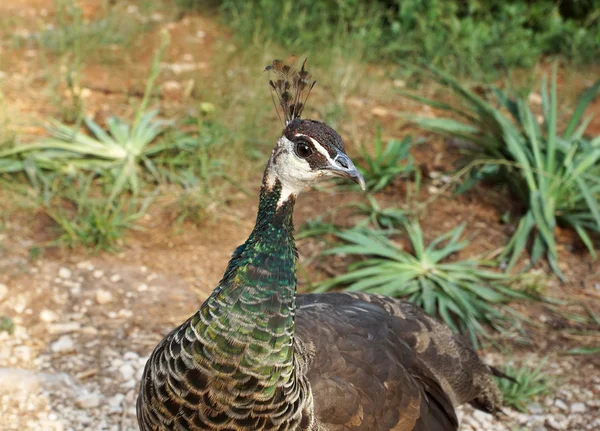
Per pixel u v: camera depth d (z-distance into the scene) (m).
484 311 5.29
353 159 6.71
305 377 3.21
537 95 8.30
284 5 8.74
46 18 8.98
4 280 5.18
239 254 3.07
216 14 9.43
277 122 7.14
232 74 7.80
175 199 6.14
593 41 9.02
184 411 2.98
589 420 4.53
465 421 4.54
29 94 7.29
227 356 2.93
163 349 3.09
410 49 8.59
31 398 4.33
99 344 4.82
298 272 5.59
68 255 5.50
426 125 6.72
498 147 6.60
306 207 6.25
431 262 5.54
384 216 6.09
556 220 6.26
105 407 4.38
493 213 6.36
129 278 5.36
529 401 4.66
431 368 3.93
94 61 8.04
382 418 3.44
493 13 9.39
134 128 6.52
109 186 6.14
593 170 6.36
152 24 8.91
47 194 5.88
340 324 3.64
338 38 8.42
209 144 6.57
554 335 5.20
